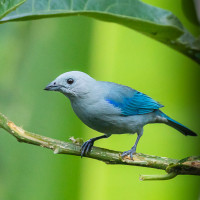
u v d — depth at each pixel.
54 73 9.41
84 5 6.65
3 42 9.32
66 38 9.45
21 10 6.28
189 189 9.26
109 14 6.85
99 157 7.10
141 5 7.00
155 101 9.77
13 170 8.46
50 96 9.24
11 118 8.88
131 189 8.62
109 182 8.62
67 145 6.91
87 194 8.59
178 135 9.95
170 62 9.63
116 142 9.93
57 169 8.57
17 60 9.23
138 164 6.93
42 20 9.47
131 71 9.52
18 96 9.04
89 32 9.50
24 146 8.53
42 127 9.02
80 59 9.55
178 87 9.80
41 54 9.38
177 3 9.73
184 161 6.37
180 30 7.15
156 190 8.77
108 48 9.47
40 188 8.41
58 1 6.46
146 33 7.30
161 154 9.72
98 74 9.78
